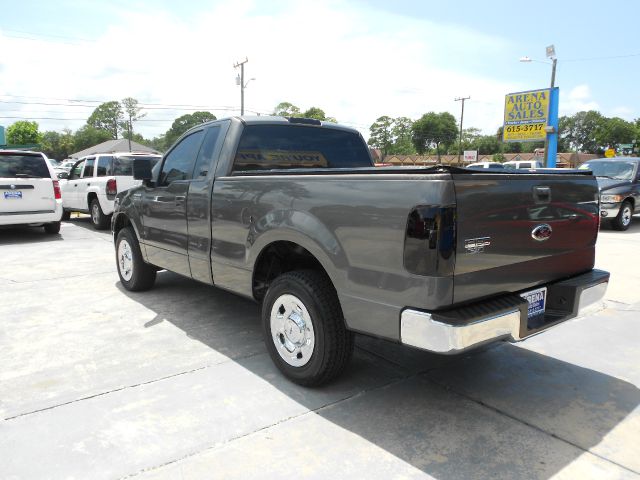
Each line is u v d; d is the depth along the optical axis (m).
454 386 3.42
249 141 4.09
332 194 2.95
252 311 5.03
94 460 2.54
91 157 12.18
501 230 2.75
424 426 2.89
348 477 2.42
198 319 4.77
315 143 4.54
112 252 8.48
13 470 2.46
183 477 2.41
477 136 100.38
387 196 2.65
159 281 6.27
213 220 4.00
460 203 2.52
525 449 2.67
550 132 27.38
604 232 11.66
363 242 2.78
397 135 87.62
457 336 2.47
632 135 97.81
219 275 4.05
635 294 5.75
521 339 2.86
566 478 2.43
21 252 8.47
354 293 2.87
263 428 2.85
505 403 3.18
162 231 4.81
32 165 9.83
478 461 2.56
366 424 2.90
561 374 3.63
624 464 2.55
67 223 12.95
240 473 2.45
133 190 5.40
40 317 4.82
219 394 3.25
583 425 2.92
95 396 3.21
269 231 3.39
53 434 2.77
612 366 3.79
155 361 3.78
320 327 3.12
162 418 2.95
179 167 4.66
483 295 2.73
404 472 2.46
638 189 12.12
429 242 2.48
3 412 3.00
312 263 3.72
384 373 3.61
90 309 5.09
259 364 3.73
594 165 13.17
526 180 2.90
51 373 3.55
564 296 3.20
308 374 3.25
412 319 2.58
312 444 2.70
